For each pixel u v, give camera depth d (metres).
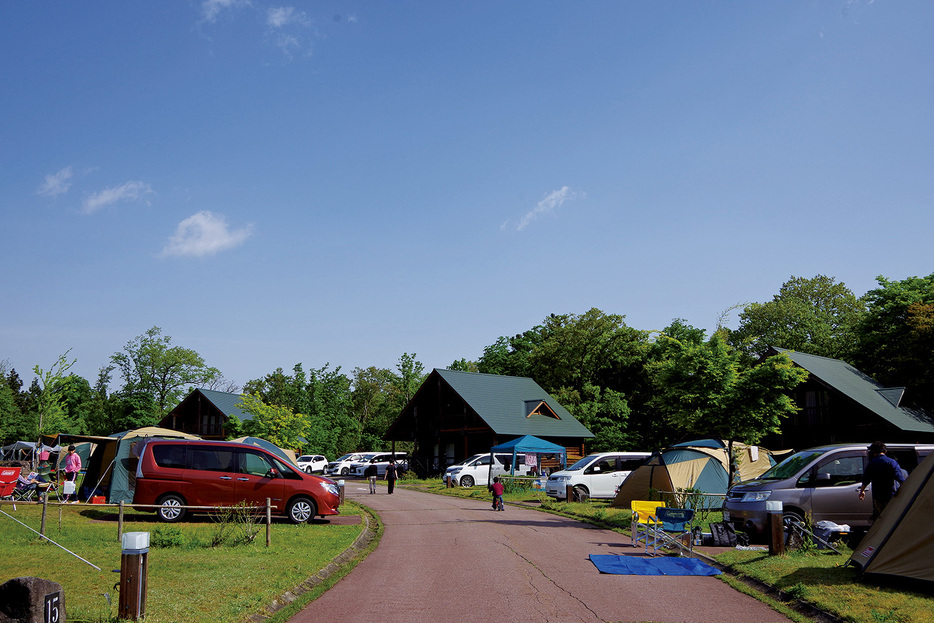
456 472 35.66
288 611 8.52
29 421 52.72
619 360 56.72
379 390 81.75
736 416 18.66
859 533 12.48
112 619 7.48
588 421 51.78
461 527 17.97
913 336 39.03
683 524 13.59
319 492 17.69
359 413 80.25
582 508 22.22
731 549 13.23
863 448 14.66
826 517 13.94
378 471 48.03
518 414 45.34
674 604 9.03
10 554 11.65
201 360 60.72
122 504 13.73
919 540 9.23
